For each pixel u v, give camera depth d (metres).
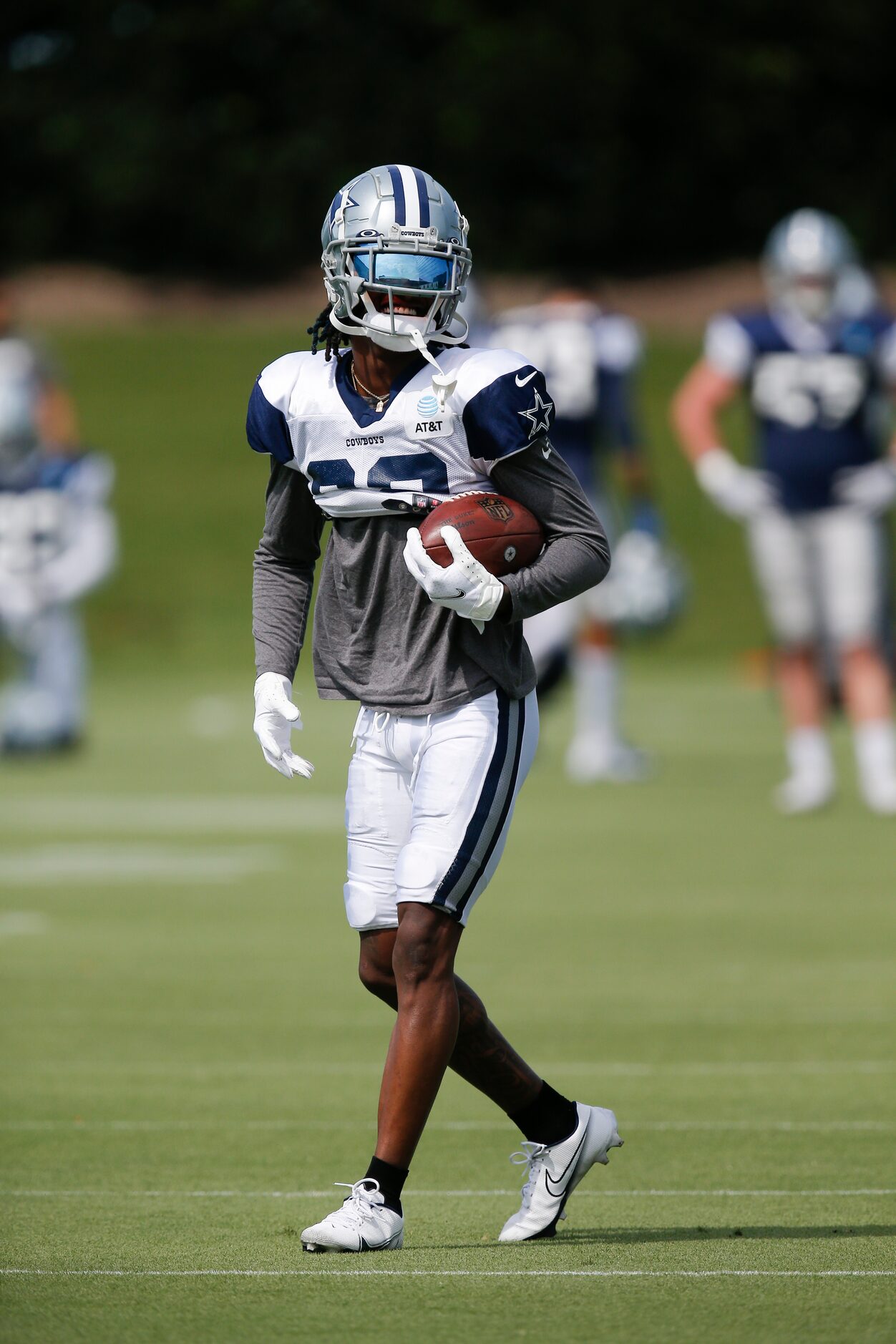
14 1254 14.70
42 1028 24.89
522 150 158.12
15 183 162.25
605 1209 16.44
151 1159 18.41
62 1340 12.30
